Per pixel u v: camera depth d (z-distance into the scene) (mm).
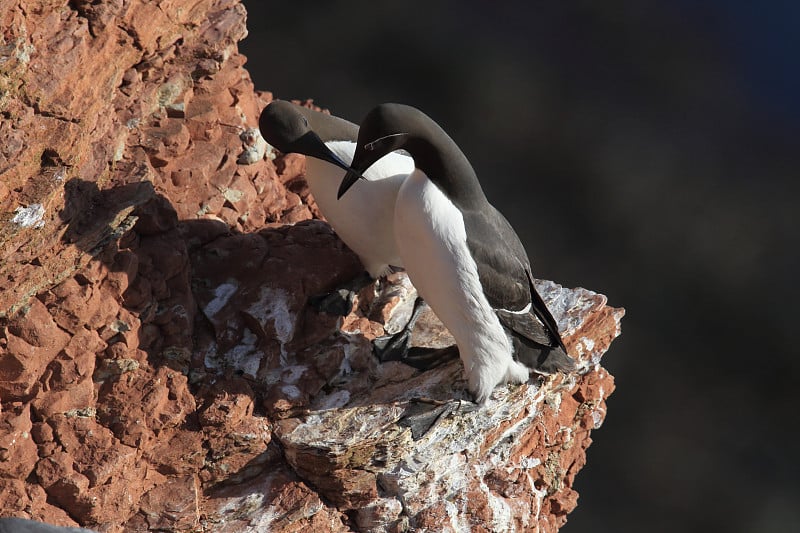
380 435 9719
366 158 9570
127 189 9977
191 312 10203
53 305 9109
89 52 10000
